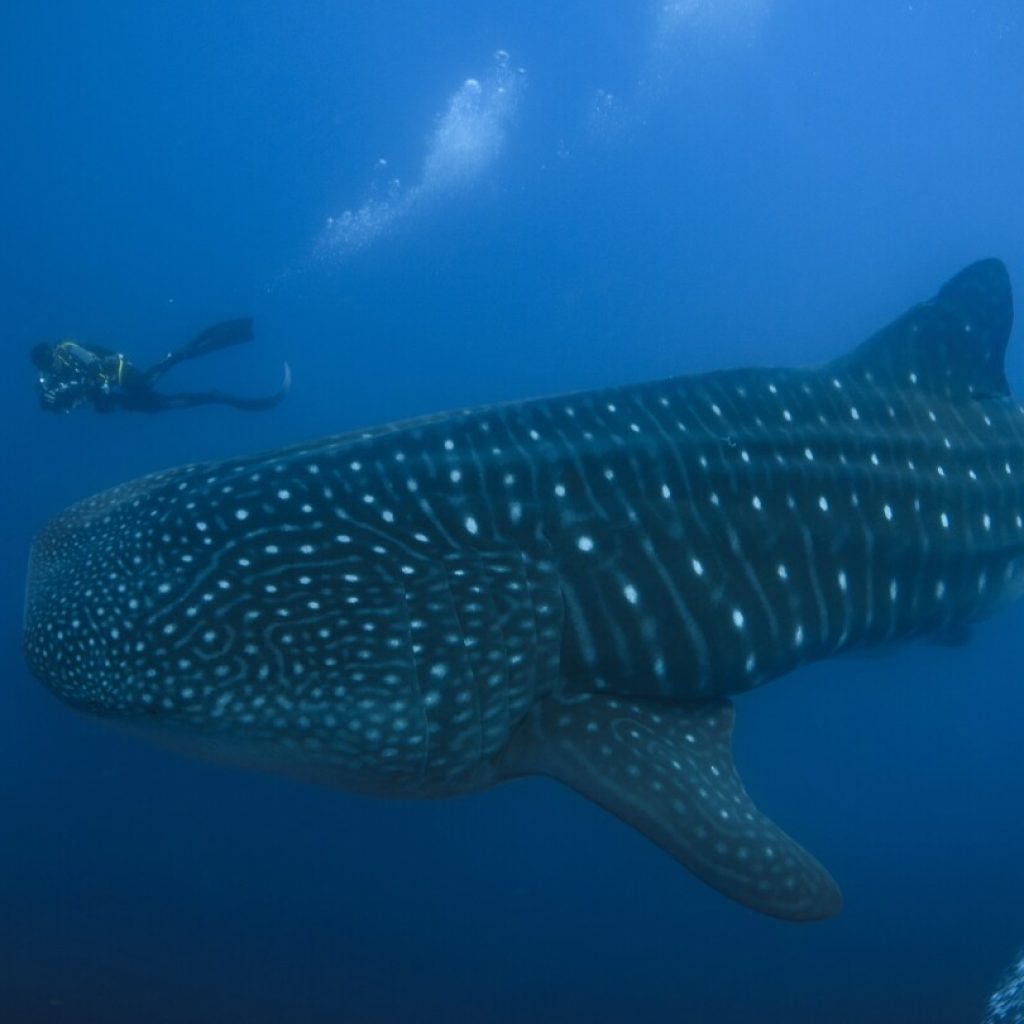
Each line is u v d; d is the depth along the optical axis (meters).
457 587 3.65
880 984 9.89
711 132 26.30
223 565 3.59
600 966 10.06
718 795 3.75
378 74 28.64
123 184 28.31
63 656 3.63
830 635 4.50
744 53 26.16
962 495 5.00
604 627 3.89
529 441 4.05
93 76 28.92
